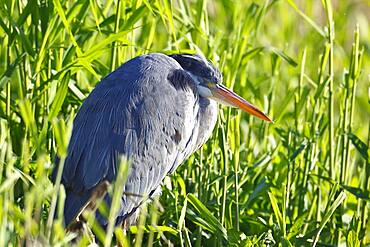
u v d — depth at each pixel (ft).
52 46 35.29
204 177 36.01
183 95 34.12
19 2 36.06
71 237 27.53
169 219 34.58
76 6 34.96
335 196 36.78
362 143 36.65
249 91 44.01
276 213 32.27
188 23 38.52
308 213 37.50
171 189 35.99
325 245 34.47
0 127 32.89
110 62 37.27
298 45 57.98
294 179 37.35
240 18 41.24
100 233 26.91
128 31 34.19
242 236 33.32
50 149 34.22
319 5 64.13
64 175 31.78
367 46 52.47
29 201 25.25
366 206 36.52
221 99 36.99
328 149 39.40
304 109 43.37
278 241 33.40
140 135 32.48
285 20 54.60
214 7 52.42
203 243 35.06
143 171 32.50
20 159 32.96
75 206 30.94
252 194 34.96
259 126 41.60
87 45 39.86
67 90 35.27
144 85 33.14
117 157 31.91
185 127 33.91
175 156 33.86
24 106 26.68
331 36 37.11
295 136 37.96
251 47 43.70
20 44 36.19
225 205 35.24
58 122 25.71
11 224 26.96
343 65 50.11
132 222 33.22
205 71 36.94
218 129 35.06
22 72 35.32
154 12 36.55
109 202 31.24
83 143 32.14
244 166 37.70
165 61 34.58
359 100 49.60
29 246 25.93
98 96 33.06
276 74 43.34
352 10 57.47
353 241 33.17
